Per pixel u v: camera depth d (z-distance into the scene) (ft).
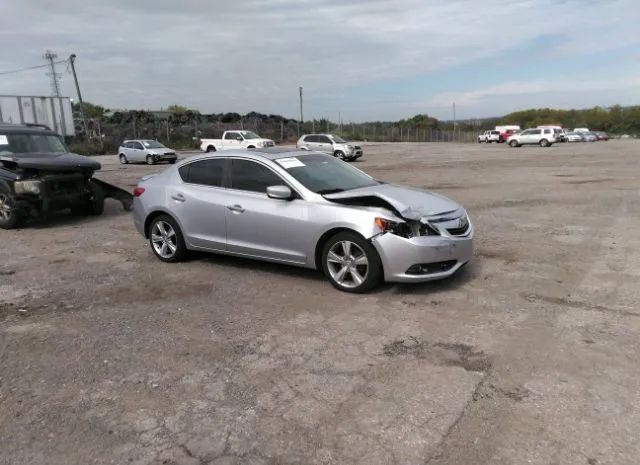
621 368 12.36
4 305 17.94
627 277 19.38
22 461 9.52
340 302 17.35
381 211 17.53
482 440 9.75
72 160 34.22
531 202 39.65
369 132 254.88
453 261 18.12
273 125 203.92
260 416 10.78
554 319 15.44
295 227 18.83
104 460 9.49
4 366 13.33
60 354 13.94
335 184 20.08
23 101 111.75
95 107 240.94
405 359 13.17
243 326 15.57
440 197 20.01
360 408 10.98
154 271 21.81
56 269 22.59
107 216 36.83
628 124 352.69
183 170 22.74
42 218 36.35
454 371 12.48
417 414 10.68
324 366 12.90
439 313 16.16
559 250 23.80
